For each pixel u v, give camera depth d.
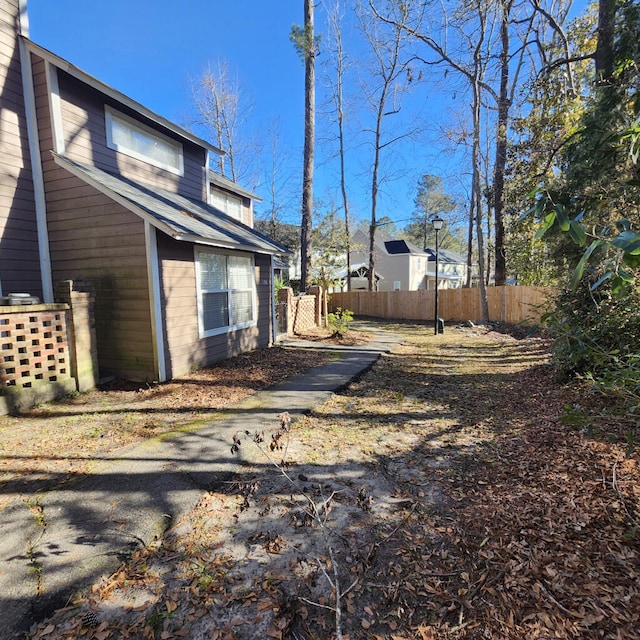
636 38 3.90
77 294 5.12
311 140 12.26
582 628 1.61
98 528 2.28
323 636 1.64
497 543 2.20
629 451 2.20
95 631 1.63
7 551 2.07
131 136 7.02
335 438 3.78
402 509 2.58
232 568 2.02
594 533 2.21
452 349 9.23
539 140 8.71
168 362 5.79
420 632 1.65
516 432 3.89
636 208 2.91
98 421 4.12
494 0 9.86
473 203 20.06
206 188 9.12
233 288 7.52
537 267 12.89
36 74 5.72
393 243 29.47
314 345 9.30
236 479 2.93
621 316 3.78
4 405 4.26
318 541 2.25
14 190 5.66
